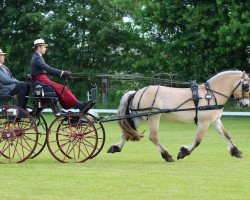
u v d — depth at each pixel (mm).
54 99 16766
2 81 16828
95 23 42438
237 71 17312
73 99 16812
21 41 45156
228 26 34344
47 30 42562
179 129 29094
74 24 43531
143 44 42531
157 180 13812
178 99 17016
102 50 43594
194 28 36469
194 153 18984
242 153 19000
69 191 12617
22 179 13977
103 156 18375
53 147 21062
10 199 11875
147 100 17000
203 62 37344
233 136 25094
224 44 35531
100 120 17047
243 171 15109
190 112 17016
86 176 14352
